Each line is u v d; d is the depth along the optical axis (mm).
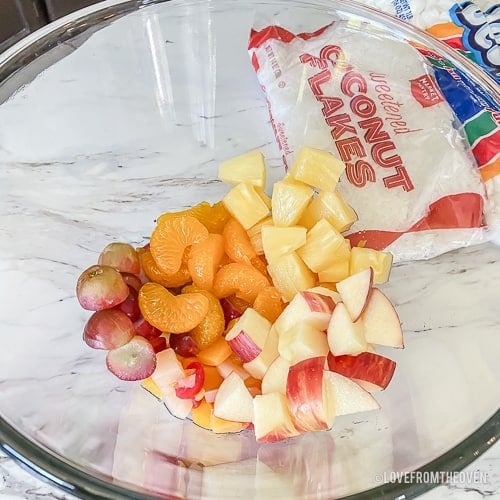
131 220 382
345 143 393
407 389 301
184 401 308
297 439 294
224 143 415
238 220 357
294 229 343
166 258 342
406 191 374
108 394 309
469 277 354
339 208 351
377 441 281
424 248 364
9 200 379
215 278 345
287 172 389
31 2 519
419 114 394
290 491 264
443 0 432
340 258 342
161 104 426
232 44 445
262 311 338
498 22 421
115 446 285
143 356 306
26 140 403
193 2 442
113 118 418
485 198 365
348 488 256
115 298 315
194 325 323
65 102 417
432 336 325
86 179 393
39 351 321
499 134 370
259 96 434
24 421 280
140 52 438
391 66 414
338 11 430
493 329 326
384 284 353
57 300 343
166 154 408
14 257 358
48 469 249
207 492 265
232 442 297
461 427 272
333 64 418
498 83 395
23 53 404
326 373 293
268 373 310
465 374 302
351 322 308
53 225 373
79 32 422
